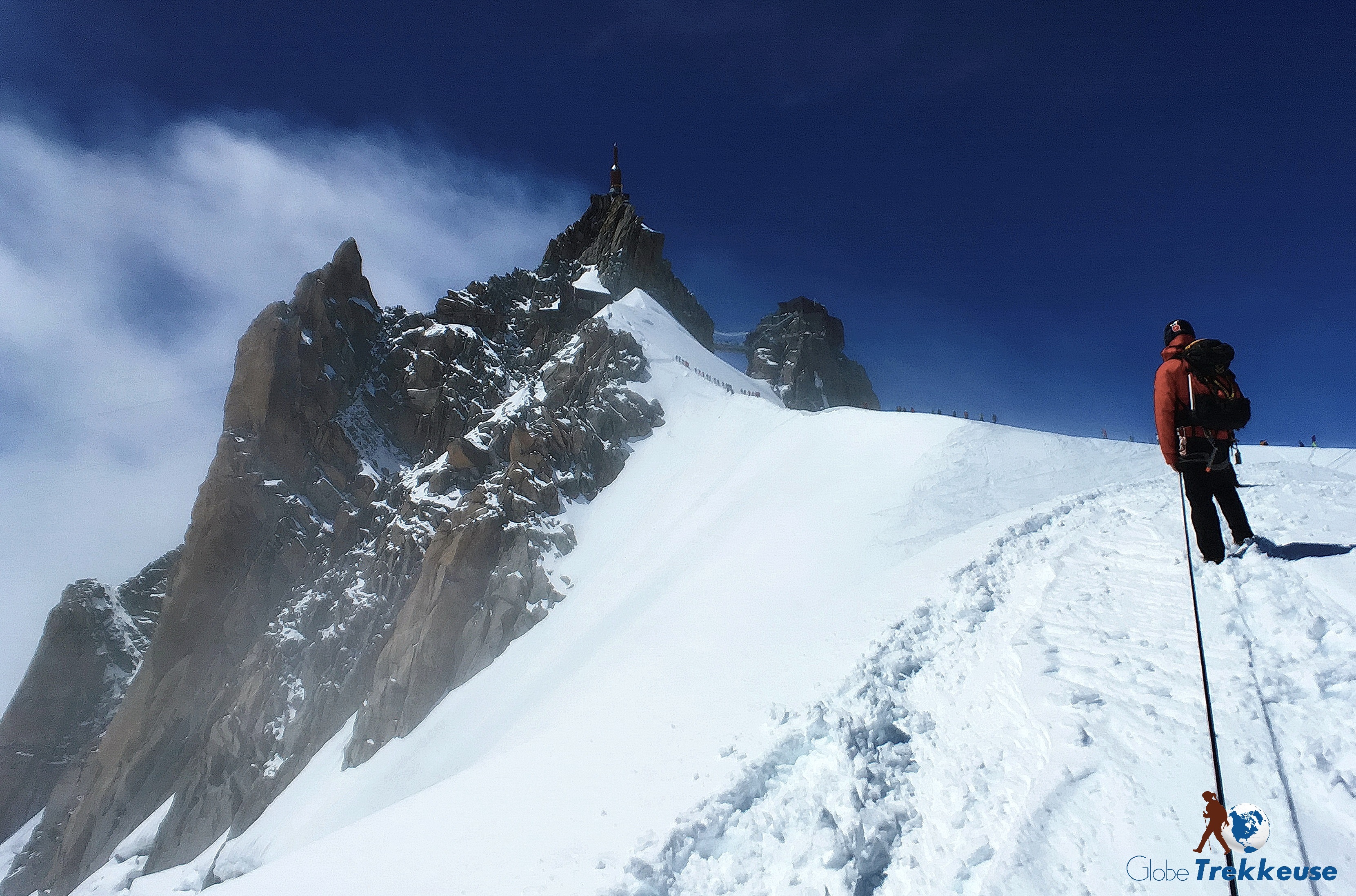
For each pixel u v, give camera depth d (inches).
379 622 2397.9
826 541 1060.5
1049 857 182.7
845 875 228.2
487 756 559.5
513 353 4097.0
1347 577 255.8
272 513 3090.6
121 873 2330.2
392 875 352.5
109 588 4124.0
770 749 329.1
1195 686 233.6
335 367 3575.3
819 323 5315.0
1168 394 308.3
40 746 3671.3
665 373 3063.5
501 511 2336.4
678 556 1728.6
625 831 308.8
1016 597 385.1
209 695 2802.7
